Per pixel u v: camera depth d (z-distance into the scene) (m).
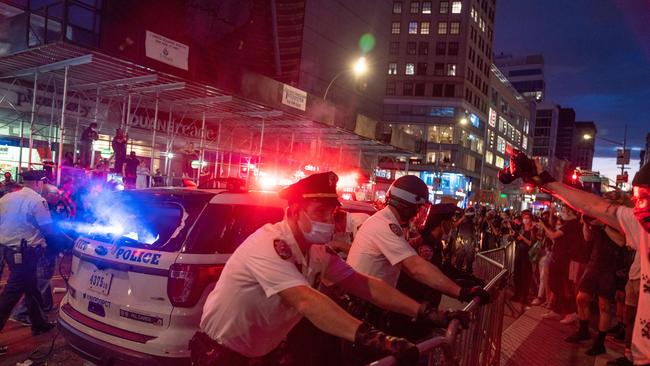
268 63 27.03
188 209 3.99
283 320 2.14
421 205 3.07
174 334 3.54
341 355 2.93
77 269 4.23
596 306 8.42
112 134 16.53
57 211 8.12
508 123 91.06
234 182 5.16
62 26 10.09
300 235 2.04
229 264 2.15
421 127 67.00
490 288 3.94
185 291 3.59
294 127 20.95
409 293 3.68
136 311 3.66
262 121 18.95
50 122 14.09
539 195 41.53
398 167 25.36
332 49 34.31
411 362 1.72
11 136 14.25
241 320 2.12
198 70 13.16
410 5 68.75
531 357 5.82
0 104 13.83
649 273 2.29
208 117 19.53
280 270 1.94
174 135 18.25
